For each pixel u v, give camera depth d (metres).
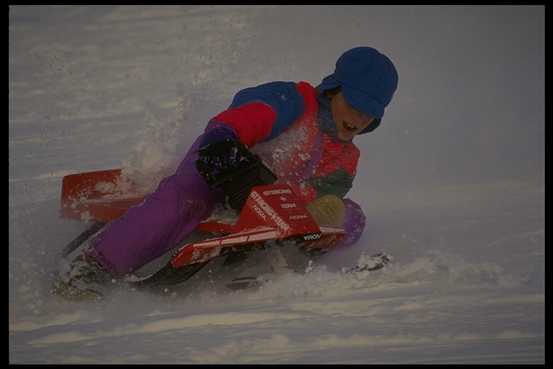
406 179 26.48
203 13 53.78
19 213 20.48
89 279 16.38
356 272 16.72
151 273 17.30
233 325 13.78
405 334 13.11
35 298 16.20
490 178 26.28
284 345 12.66
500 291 15.57
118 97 36.59
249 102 18.06
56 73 41.84
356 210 19.45
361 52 18.16
